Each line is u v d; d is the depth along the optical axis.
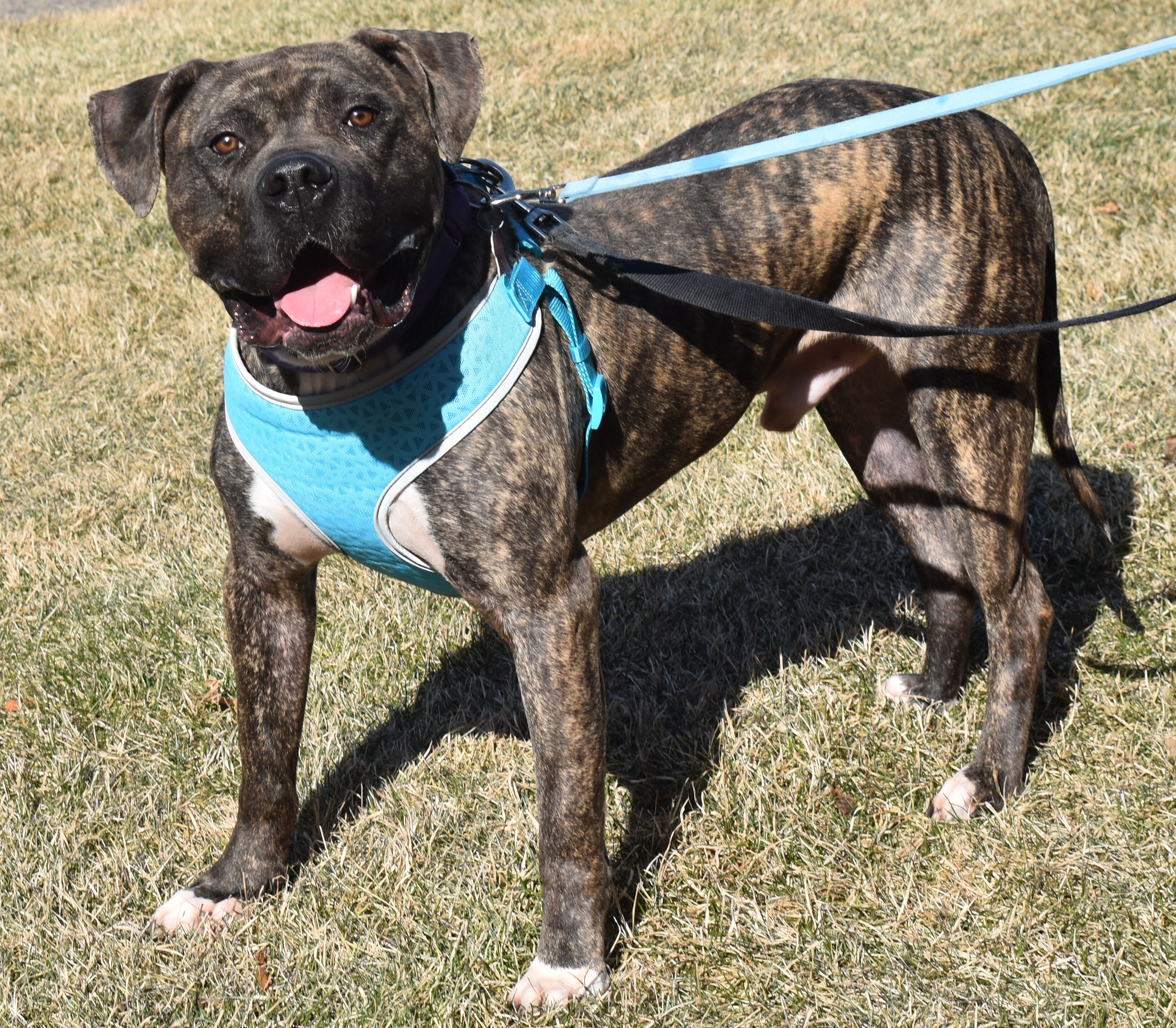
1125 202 6.33
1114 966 2.66
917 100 3.21
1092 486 4.25
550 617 2.58
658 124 8.21
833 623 3.91
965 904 2.87
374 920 2.97
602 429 2.86
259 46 11.06
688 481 4.64
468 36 2.61
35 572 4.46
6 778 3.48
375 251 2.26
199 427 5.50
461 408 2.45
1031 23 9.27
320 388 2.44
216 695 3.77
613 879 3.06
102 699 3.81
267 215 2.20
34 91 10.63
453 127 2.52
